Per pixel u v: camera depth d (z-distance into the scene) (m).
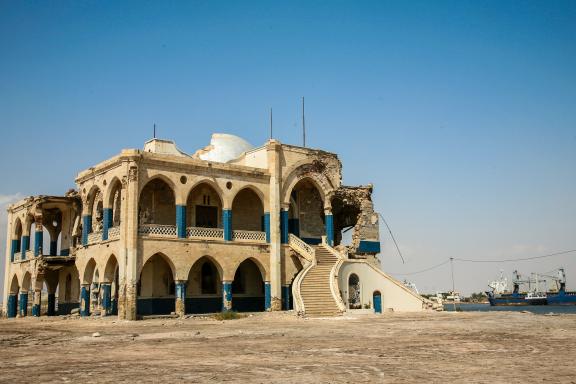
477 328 25.14
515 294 110.81
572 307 93.81
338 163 50.00
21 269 50.50
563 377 11.91
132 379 12.42
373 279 43.97
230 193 43.22
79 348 19.59
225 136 53.06
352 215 53.31
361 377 12.23
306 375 12.62
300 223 49.97
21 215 51.66
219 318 36.69
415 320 31.80
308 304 38.00
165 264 42.12
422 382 11.49
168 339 22.67
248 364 14.62
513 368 13.19
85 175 44.09
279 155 45.94
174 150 45.16
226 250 42.28
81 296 43.31
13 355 17.66
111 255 39.41
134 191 38.03
